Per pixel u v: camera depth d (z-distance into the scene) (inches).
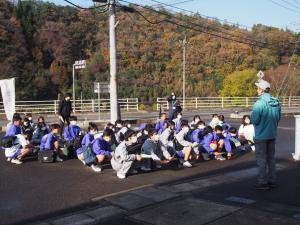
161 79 1983.3
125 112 1171.3
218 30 1606.8
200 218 205.8
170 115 690.8
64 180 299.4
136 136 339.6
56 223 205.9
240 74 1790.1
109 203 237.3
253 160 378.9
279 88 1843.0
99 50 2127.2
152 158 316.5
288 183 278.8
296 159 369.7
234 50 2116.1
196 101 1349.7
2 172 331.0
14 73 1637.6
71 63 1967.3
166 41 2138.3
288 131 671.8
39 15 2119.8
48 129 430.9
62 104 489.1
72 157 391.5
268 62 2102.6
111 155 329.7
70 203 240.5
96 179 300.8
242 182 285.1
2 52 1652.3
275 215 207.9
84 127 714.2
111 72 582.9
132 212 220.4
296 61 2030.0
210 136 379.6
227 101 1432.1
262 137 257.1
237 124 794.2
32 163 367.2
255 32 1914.4
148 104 1384.1
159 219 206.8
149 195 250.5
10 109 553.9
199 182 285.1
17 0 2063.2
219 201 235.3
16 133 378.9
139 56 2034.9
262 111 254.8
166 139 351.3
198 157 378.9
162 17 1291.8
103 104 1205.1
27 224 206.4
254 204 228.2
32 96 1694.1
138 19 2164.1
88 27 2219.5
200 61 2085.4
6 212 225.3
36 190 271.9
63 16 2207.2
